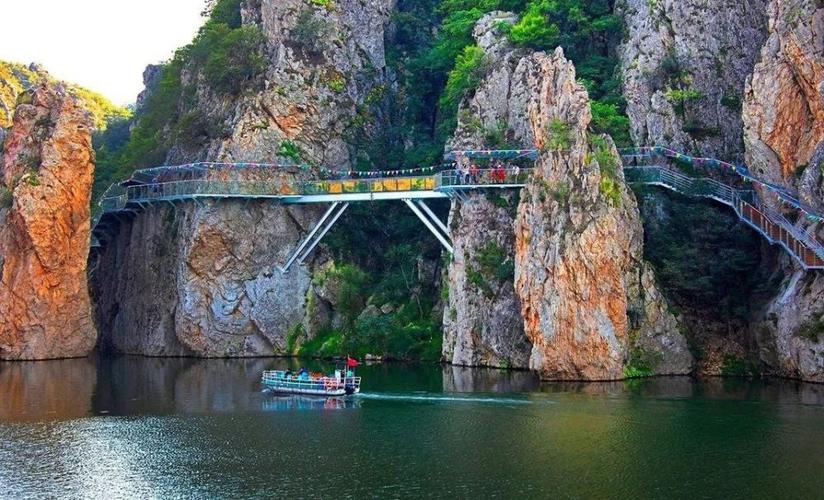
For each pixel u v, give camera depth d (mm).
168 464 56750
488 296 96312
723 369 86438
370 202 118625
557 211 84625
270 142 116625
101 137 179125
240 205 113125
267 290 113562
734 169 90375
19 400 77438
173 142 124312
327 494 51094
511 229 96250
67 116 110250
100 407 74000
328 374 90625
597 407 70062
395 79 130625
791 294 82312
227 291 112562
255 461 57219
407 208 118625
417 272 112688
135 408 73438
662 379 83875
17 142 112438
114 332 124500
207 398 77938
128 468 56031
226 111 120438
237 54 122438
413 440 61406
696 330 88438
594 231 82438
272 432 64375
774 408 68750
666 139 96875
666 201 91750
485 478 53312
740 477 52938
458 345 97812
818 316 79750
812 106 83625
